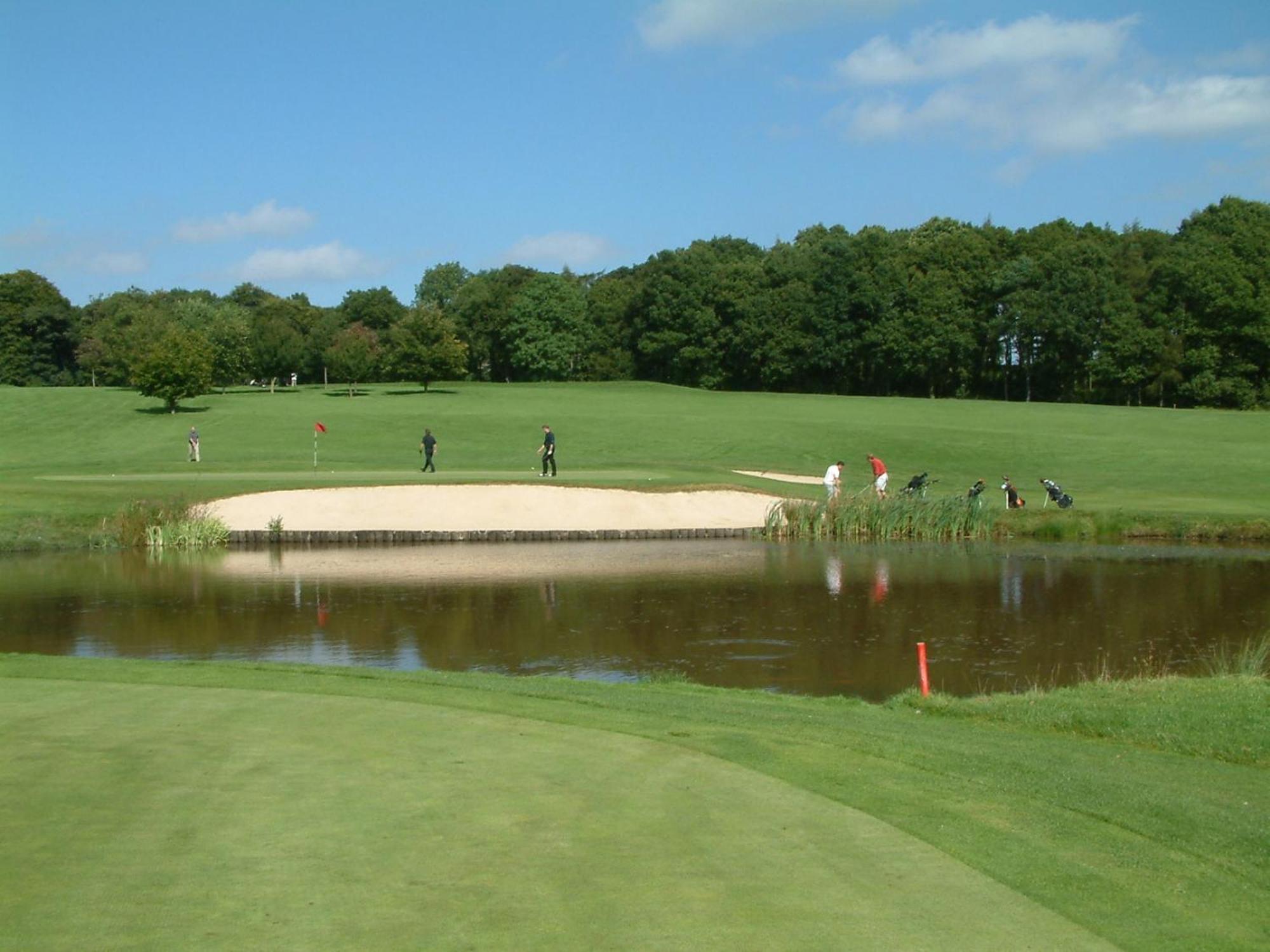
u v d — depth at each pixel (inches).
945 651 761.0
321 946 220.4
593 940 224.8
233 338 3991.1
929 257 4375.0
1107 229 4635.8
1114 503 1673.2
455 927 230.2
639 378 4928.6
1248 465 2108.8
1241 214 4296.3
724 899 247.1
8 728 399.2
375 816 300.0
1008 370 4291.3
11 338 4886.8
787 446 2383.1
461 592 1006.4
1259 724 454.0
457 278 6850.4
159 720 414.0
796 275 4522.6
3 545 1312.7
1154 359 3821.4
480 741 384.5
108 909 236.8
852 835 292.0
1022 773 362.0
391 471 1887.3
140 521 1380.4
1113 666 715.4
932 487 1875.0
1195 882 267.1
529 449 2368.4
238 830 287.3
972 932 232.7
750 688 657.6
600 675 686.5
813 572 1143.0
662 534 1489.9
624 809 309.0
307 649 760.3
